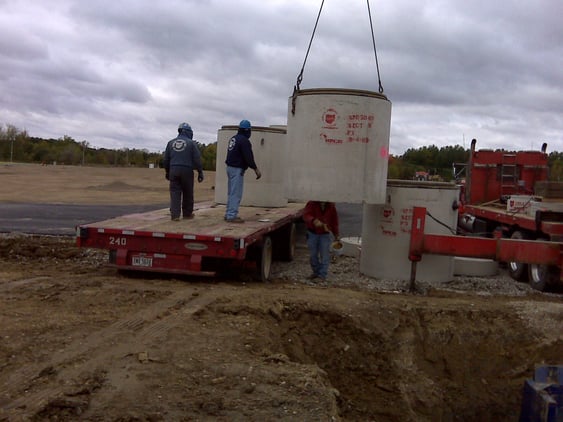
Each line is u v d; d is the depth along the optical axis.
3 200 24.30
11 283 8.27
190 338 6.03
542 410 6.40
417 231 9.06
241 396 4.71
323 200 8.74
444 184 9.96
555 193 10.71
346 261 11.98
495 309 8.16
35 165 72.56
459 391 7.38
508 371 7.53
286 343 6.85
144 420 4.22
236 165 10.05
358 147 8.59
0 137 89.06
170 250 8.66
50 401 4.34
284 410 4.52
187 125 10.52
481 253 8.85
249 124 10.16
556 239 9.55
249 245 9.04
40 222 16.48
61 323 6.34
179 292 7.96
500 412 7.36
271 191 12.89
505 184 15.21
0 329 6.02
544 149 15.08
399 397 6.86
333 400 4.82
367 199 8.72
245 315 7.03
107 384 4.79
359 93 8.56
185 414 4.35
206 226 9.43
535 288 10.05
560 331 7.80
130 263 8.86
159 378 4.96
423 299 8.49
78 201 24.86
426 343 7.60
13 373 4.92
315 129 8.67
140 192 31.91
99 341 5.80
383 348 7.25
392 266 9.95
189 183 10.33
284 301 7.61
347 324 7.32
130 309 7.03
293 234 12.06
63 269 9.80
